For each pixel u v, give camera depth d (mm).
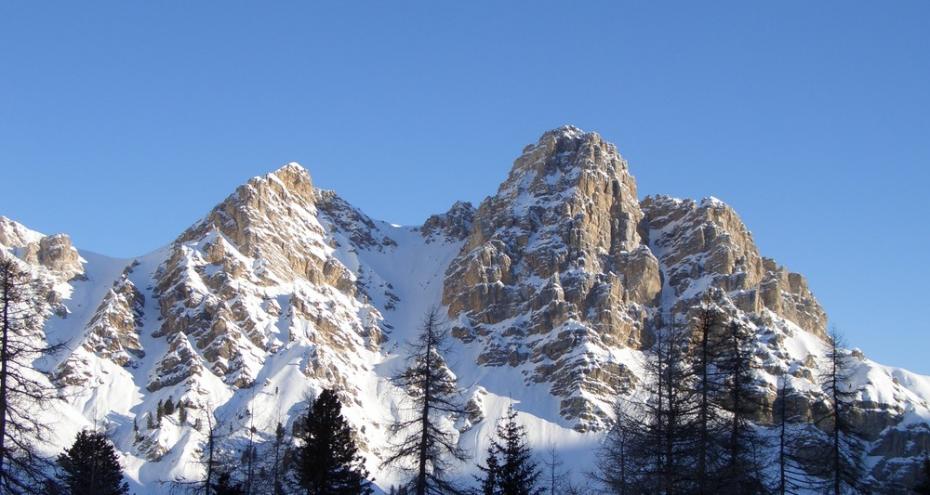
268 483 98688
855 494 70438
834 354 71938
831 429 70625
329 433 73000
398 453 65688
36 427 54438
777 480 69062
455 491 65750
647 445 63438
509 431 83812
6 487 52625
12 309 55281
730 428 61750
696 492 59969
